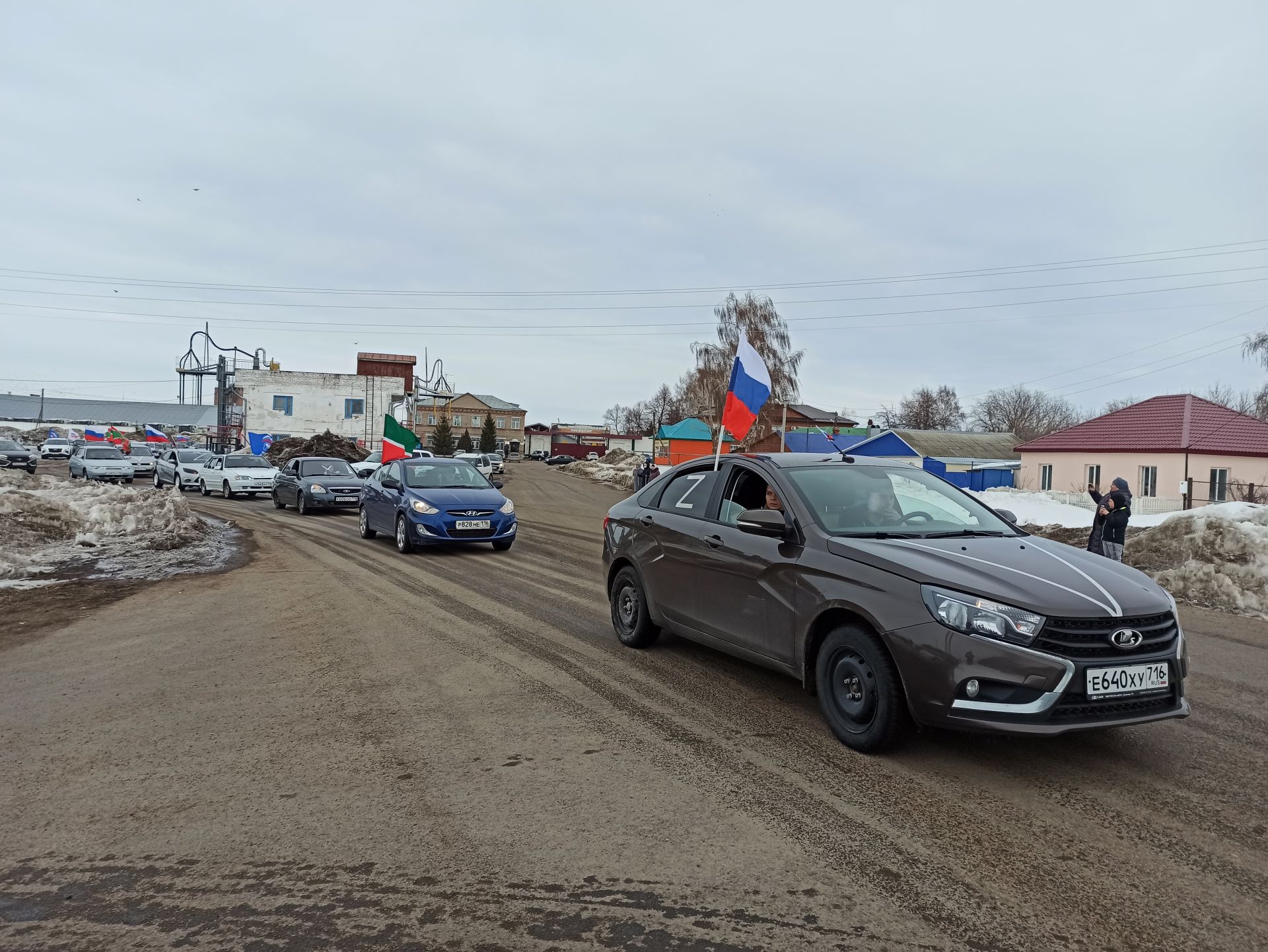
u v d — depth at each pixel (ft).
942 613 12.04
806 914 8.73
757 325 165.68
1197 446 99.66
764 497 16.96
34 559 37.45
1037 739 14.15
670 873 9.61
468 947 8.16
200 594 29.19
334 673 18.58
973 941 8.22
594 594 29.12
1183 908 8.83
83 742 14.24
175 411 357.41
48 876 9.66
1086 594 11.99
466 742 14.06
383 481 45.01
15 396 341.82
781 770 12.71
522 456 386.93
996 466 139.03
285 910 8.88
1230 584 30.14
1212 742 14.20
